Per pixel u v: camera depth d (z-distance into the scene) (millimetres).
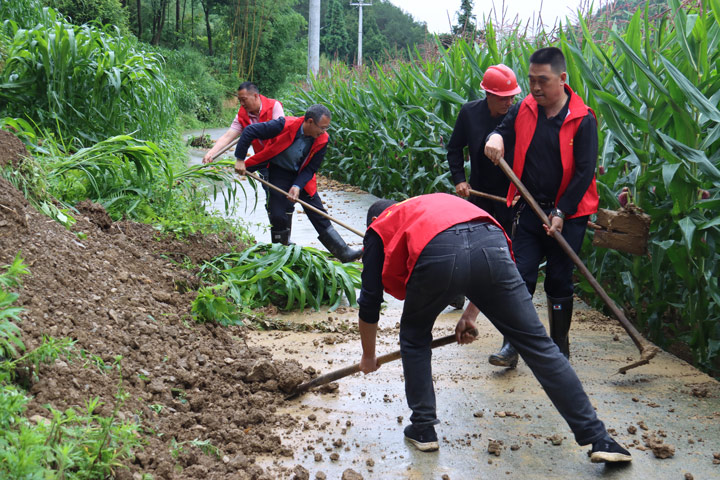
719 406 3416
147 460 2430
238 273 5172
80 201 4957
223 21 44594
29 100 6754
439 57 9875
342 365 4008
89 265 3891
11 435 1950
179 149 13000
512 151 3955
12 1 8633
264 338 4496
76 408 2457
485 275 2697
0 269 3080
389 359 3127
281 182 5707
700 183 4000
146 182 5777
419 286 2738
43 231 3791
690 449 2969
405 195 9844
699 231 3986
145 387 3037
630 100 4754
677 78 3834
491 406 3461
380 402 3514
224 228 6094
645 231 4062
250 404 3365
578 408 2764
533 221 3826
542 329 2795
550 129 3680
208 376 3457
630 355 4195
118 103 7113
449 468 2842
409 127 9469
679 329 4875
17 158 4246
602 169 4949
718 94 4105
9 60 6578
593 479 2736
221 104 34938
